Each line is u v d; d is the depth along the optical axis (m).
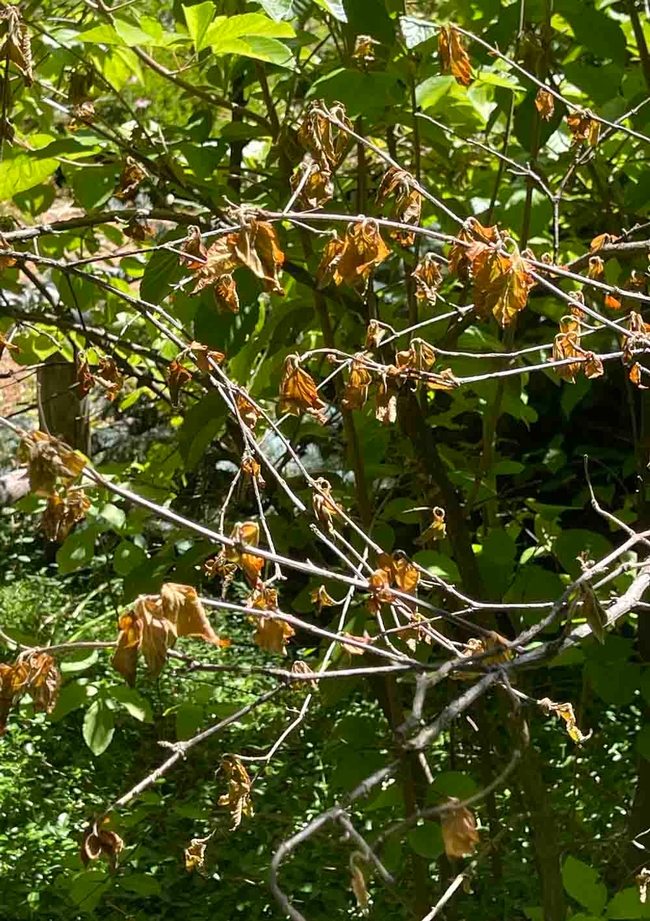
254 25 2.24
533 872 4.14
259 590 1.63
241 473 2.02
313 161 1.87
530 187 2.72
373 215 2.88
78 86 2.74
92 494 3.27
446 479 2.89
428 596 3.10
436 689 4.47
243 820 4.76
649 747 2.75
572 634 1.60
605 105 2.81
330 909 4.17
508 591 2.92
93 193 2.76
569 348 1.90
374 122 2.82
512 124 3.29
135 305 1.95
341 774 2.56
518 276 1.62
